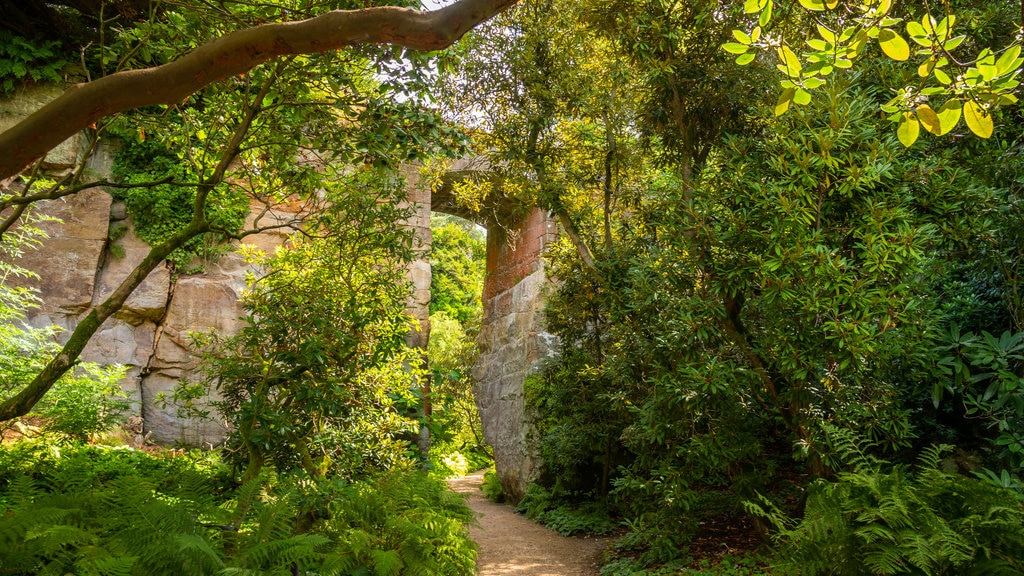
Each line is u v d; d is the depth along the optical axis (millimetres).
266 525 3348
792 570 3732
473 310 23969
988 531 3150
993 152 5395
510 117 8719
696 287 6121
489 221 14750
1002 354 4508
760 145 5773
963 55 5695
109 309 4113
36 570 2574
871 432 4914
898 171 5277
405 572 4152
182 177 9953
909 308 4699
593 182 9219
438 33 2078
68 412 7367
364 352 7055
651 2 6844
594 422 9680
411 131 5121
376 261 7004
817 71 2463
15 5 9078
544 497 10359
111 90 2117
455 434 19188
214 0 4227
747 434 6070
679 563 5969
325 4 4195
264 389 6648
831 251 4863
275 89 5289
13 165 2117
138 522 2881
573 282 9758
